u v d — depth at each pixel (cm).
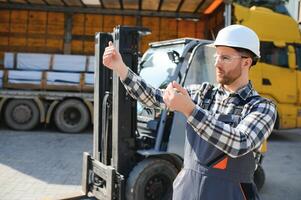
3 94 946
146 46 1094
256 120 167
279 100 944
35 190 502
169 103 160
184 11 1064
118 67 216
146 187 395
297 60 958
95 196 412
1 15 1083
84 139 883
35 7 1070
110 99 412
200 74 439
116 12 1078
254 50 181
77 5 1057
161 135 423
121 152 396
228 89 189
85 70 988
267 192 541
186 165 195
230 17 849
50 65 991
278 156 790
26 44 1089
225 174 181
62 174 582
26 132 945
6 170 593
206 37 1068
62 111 957
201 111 159
